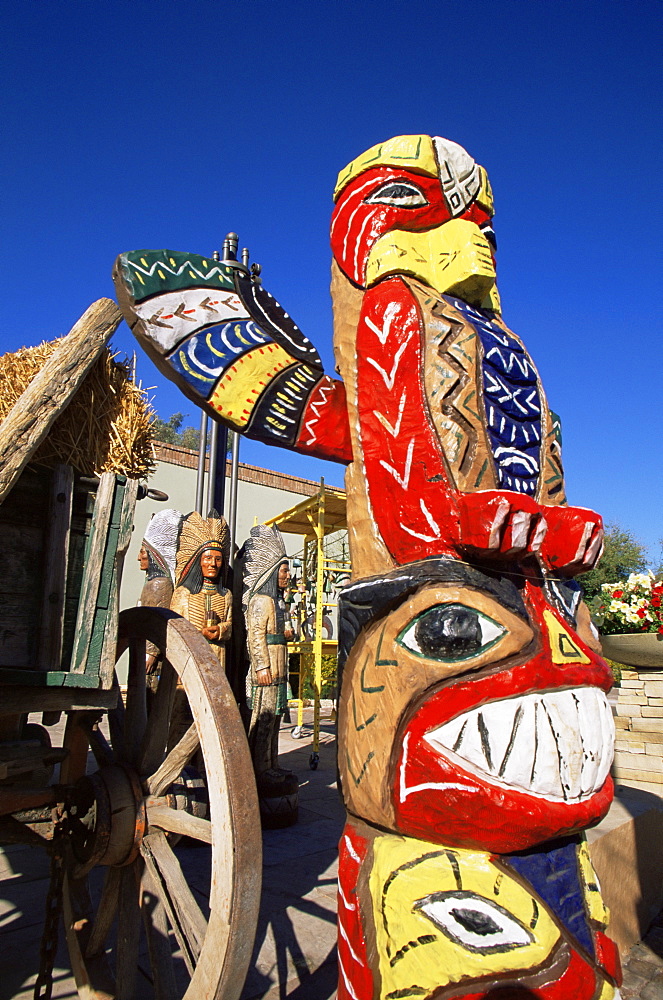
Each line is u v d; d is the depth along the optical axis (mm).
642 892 3656
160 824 2121
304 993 2486
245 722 4918
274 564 5137
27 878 3547
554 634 1746
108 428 2137
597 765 1689
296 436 2049
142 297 1907
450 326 1982
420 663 1632
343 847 1821
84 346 1932
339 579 10102
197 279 2051
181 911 2010
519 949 1471
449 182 2252
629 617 5102
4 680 1718
